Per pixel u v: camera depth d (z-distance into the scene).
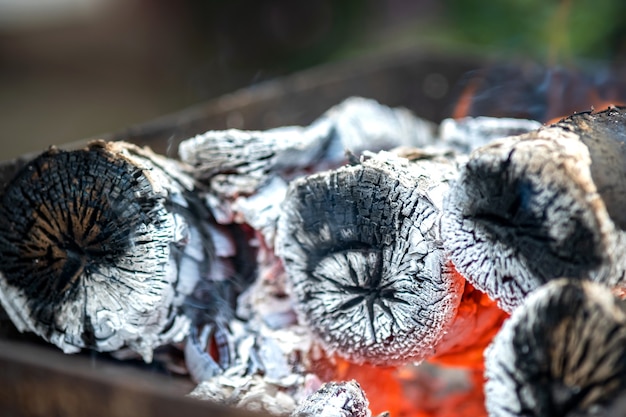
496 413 0.51
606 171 0.51
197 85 1.53
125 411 0.52
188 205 0.58
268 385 0.57
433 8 1.41
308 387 0.57
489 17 1.26
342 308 0.57
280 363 0.58
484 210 0.52
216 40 1.64
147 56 1.70
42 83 1.61
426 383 0.65
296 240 0.57
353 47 1.44
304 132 0.64
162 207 0.56
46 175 0.57
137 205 0.56
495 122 0.68
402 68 0.90
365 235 0.56
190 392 0.56
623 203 0.51
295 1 1.56
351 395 0.55
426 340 0.55
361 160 0.58
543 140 0.52
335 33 1.51
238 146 0.60
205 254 0.58
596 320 0.50
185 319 0.58
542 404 0.50
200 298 0.58
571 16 1.15
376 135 0.68
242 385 0.57
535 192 0.51
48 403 0.53
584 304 0.50
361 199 0.55
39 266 0.57
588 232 0.50
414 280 0.55
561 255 0.51
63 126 1.40
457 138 0.68
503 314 0.57
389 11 1.48
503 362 0.51
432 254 0.55
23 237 0.57
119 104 1.50
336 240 0.56
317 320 0.57
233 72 1.52
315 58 1.48
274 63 1.52
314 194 0.56
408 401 0.63
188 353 0.59
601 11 1.13
